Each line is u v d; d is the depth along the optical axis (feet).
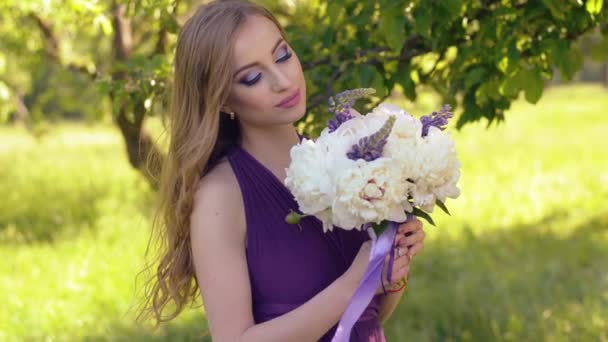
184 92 7.29
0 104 27.55
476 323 18.99
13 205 34.73
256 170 7.30
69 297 22.04
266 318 7.21
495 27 10.28
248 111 7.13
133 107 12.34
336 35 11.89
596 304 19.95
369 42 11.62
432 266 24.40
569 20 10.03
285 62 7.14
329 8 10.85
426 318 19.86
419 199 6.49
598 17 9.90
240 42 6.98
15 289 22.67
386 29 10.19
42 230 30.22
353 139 6.56
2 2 21.67
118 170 43.83
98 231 29.14
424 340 18.29
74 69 23.61
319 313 6.72
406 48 11.25
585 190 36.01
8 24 25.11
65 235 28.86
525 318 19.40
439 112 6.93
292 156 6.57
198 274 7.18
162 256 7.92
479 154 47.80
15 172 44.39
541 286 21.83
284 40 7.21
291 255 7.20
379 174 6.29
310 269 7.22
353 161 6.35
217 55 6.99
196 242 7.14
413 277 23.41
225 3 7.19
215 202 7.13
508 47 9.78
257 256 7.20
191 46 7.13
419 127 6.69
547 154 47.50
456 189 6.64
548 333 18.11
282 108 7.09
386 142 6.49
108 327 19.25
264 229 7.20
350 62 11.16
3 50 26.53
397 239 6.74
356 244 7.46
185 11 16.40
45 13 20.62
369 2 10.94
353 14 11.79
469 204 33.35
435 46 10.52
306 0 15.17
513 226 29.76
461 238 28.02
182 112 7.30
